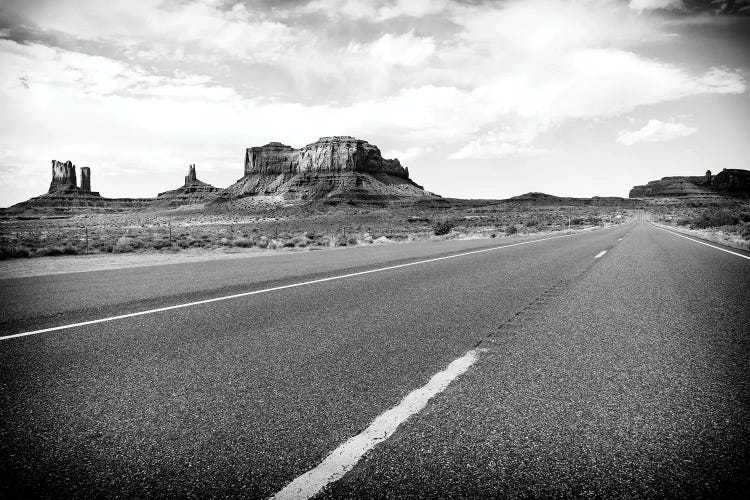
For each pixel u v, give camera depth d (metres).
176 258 15.70
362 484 1.85
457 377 3.05
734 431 2.28
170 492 1.82
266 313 5.21
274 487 1.84
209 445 2.18
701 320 4.76
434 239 29.16
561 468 1.96
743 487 1.82
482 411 2.51
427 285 7.30
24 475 1.94
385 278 8.19
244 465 2.00
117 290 7.13
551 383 2.93
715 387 2.86
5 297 6.58
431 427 2.33
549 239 21.89
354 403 2.63
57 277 9.28
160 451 2.13
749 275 8.31
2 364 3.43
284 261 12.05
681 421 2.39
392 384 2.93
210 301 6.02
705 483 1.85
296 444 2.17
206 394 2.80
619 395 2.73
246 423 2.40
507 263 10.70
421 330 4.37
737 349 3.69
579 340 3.98
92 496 1.79
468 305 5.63
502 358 3.46
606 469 1.95
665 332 4.26
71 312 5.38
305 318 4.94
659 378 3.02
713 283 7.36
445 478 1.89
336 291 6.75
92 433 2.31
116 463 2.03
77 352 3.73
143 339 4.12
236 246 24.16
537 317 4.93
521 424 2.36
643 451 2.09
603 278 8.02
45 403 2.69
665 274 8.50
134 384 2.99
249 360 3.47
